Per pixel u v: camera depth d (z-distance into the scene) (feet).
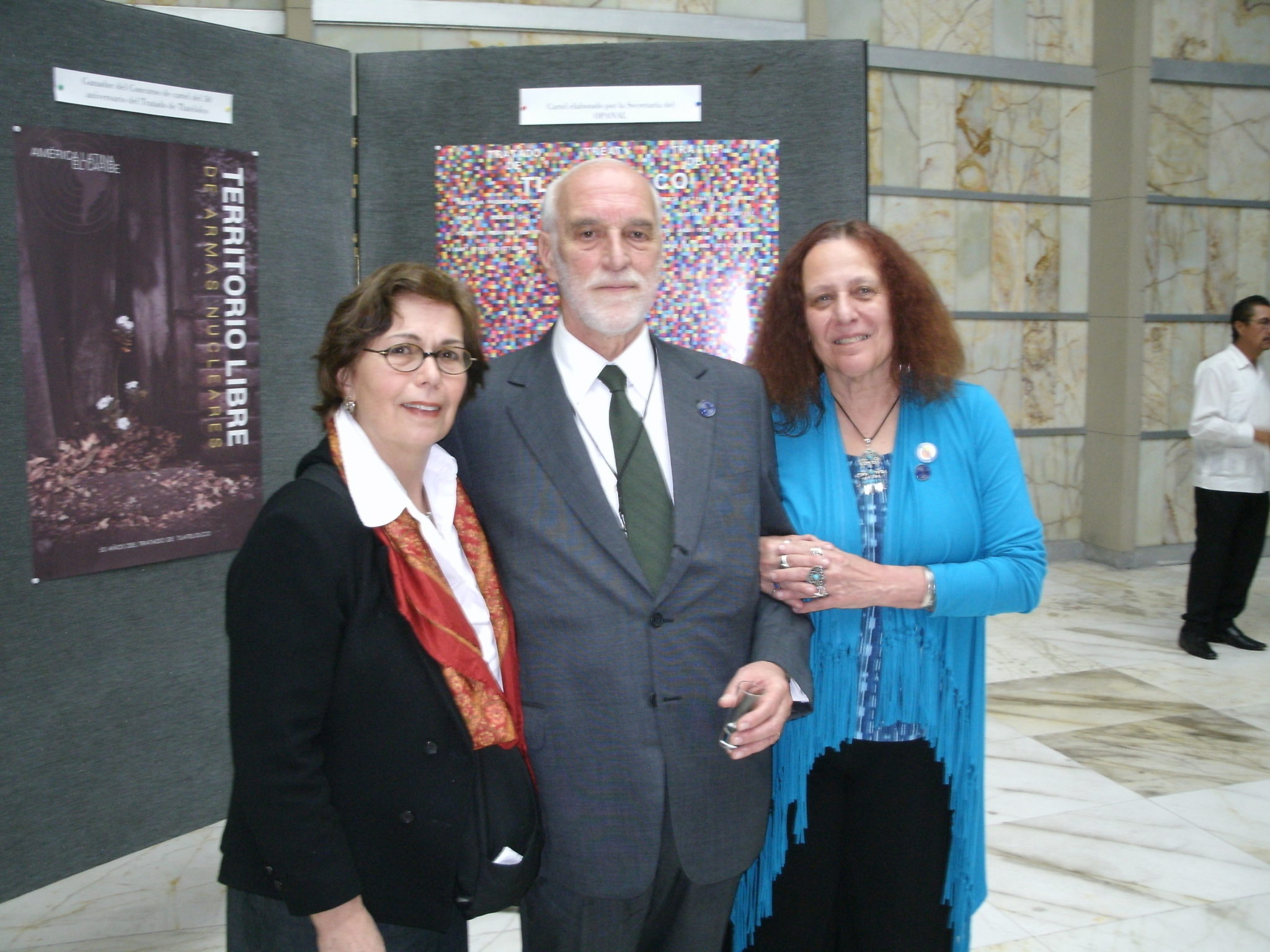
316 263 7.89
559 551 4.56
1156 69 19.71
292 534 3.70
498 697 4.24
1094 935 7.90
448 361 4.07
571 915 4.61
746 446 4.99
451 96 7.62
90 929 8.04
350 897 3.72
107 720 7.14
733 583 4.72
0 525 6.49
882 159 19.24
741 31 17.40
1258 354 14.62
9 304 6.43
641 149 7.50
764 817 4.93
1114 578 19.85
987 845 9.41
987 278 20.17
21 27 6.30
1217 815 9.95
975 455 5.25
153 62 6.87
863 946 5.25
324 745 3.90
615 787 4.50
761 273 7.55
